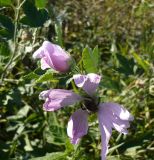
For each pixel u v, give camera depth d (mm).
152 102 296
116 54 281
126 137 264
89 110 190
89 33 358
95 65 199
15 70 305
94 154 264
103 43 357
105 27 365
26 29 262
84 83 188
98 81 190
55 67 188
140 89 292
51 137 244
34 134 286
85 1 367
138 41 359
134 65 282
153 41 349
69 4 364
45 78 190
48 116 278
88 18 364
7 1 231
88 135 263
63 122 279
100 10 370
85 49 195
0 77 269
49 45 185
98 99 191
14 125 281
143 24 366
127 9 372
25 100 290
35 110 286
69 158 219
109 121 184
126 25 367
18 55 260
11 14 305
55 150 262
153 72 294
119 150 255
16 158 253
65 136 237
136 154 253
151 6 370
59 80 202
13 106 286
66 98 185
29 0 224
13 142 265
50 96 182
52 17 254
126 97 291
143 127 280
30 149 266
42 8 225
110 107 188
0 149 257
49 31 283
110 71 324
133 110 289
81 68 203
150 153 264
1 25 235
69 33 358
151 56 322
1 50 258
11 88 270
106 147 182
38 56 185
